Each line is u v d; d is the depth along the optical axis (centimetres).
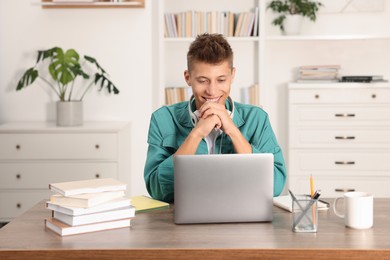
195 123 256
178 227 207
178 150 238
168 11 512
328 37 487
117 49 502
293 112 493
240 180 210
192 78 243
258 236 195
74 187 206
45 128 456
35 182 460
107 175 458
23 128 458
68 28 501
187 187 208
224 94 245
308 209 199
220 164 209
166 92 498
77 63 471
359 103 488
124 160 478
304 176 495
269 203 212
